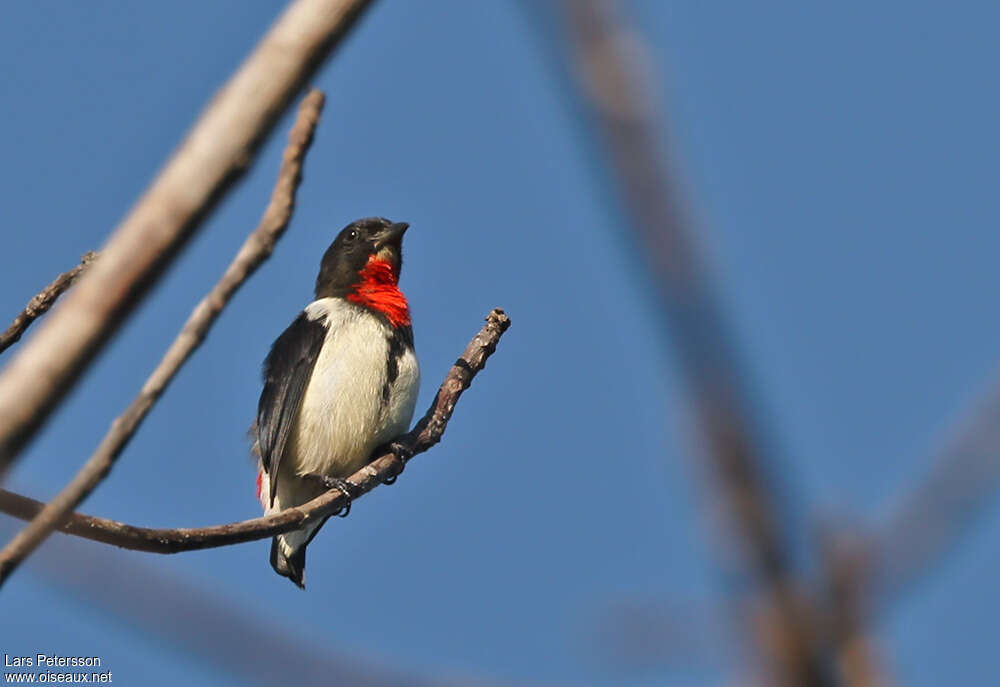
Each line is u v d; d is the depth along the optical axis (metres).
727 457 2.36
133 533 8.39
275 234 4.92
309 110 5.15
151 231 3.49
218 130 3.52
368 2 3.61
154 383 4.76
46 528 4.69
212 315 4.82
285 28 3.59
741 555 2.35
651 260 2.42
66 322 3.45
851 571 2.39
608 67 2.40
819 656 2.30
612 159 2.41
